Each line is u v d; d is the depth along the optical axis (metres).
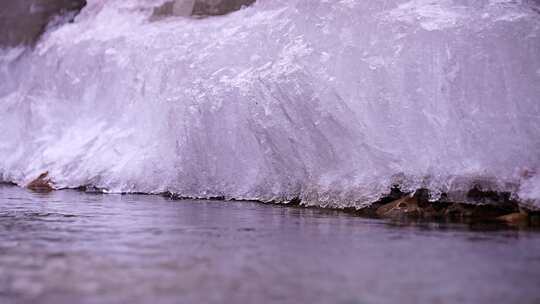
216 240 9.35
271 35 18.91
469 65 14.93
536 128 14.24
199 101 19.44
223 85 19.23
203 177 19.41
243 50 19.64
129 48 24.78
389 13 16.17
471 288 6.09
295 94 16.77
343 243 9.02
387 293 5.88
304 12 17.83
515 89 14.55
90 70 26.56
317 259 7.66
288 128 17.00
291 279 6.48
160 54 22.88
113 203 16.75
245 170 18.56
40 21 31.94
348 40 16.56
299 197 16.83
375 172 15.05
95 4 29.25
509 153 14.09
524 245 8.81
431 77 15.20
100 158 23.34
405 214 13.81
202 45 21.45
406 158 14.82
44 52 28.97
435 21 15.51
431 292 5.93
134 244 8.90
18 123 28.86
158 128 21.62
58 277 6.59
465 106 14.74
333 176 15.88
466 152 14.34
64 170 24.33
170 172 20.47
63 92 27.38
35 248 8.53
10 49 32.84
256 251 8.23
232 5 22.55
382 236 9.85
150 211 14.34
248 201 17.83
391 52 15.76
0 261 7.50
